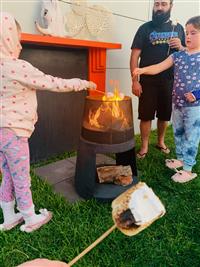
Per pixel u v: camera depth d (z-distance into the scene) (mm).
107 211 2121
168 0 2760
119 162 2668
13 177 1769
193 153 2604
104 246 1758
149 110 3023
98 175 2402
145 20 3811
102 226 1935
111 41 3434
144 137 3176
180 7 4336
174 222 2039
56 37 2504
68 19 2836
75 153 3301
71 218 2027
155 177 2693
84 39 3025
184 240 1856
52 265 1006
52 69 2867
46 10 2590
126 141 2182
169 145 3654
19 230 1907
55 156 3199
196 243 1838
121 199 998
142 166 2918
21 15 2617
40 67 2766
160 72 2740
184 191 2463
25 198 1825
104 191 2289
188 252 1759
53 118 3068
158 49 2867
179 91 2510
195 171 2867
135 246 1780
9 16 1542
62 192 2381
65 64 2969
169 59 2586
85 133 2232
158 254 1738
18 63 1555
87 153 2191
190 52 2428
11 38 1547
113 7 3361
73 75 3074
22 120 1654
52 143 3141
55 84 1672
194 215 2131
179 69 2480
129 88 3910
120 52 3629
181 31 2953
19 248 1750
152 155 3248
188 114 2492
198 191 2471
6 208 1893
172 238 1871
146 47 2914
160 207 929
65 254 1688
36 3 2689
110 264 1638
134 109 4078
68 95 3135
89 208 2158
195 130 2520
